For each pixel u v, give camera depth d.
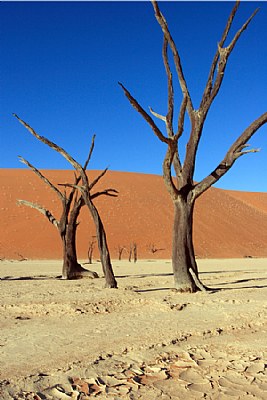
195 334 7.18
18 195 64.06
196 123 13.03
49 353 6.01
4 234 54.47
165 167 12.51
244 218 76.88
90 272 19.25
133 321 8.38
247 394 4.48
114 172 82.56
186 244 12.77
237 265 33.56
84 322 8.34
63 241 19.20
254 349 6.18
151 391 4.57
